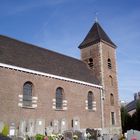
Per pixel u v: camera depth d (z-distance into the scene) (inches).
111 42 1501.0
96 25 1544.0
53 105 1039.6
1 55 927.0
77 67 1328.7
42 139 724.7
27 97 960.9
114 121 1360.7
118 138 812.0
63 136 807.1
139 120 1754.4
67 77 1136.8
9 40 1080.8
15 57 983.6
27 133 848.3
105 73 1382.9
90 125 1194.0
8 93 885.2
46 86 1032.2
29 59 1045.8
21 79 941.8
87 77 1296.8
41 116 979.9
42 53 1186.6
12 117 879.1
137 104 1811.0
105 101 1326.3
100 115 1270.9
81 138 837.2
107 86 1370.6
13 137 697.0
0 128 767.7
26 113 930.7
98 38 1428.4
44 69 1058.7
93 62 1425.9
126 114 1887.3
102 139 848.9
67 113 1093.8
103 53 1417.3
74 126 1088.2
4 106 863.1
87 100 1219.2
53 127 986.1
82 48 1510.8
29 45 1168.2
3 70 890.1
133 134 646.5
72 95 1143.6
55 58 1237.1
